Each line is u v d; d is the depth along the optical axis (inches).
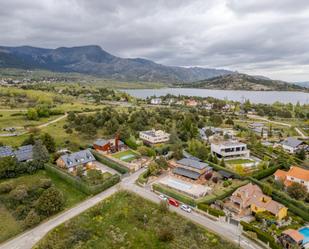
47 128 4990.2
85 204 2628.0
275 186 3046.3
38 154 3385.8
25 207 2469.2
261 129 6122.1
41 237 2103.8
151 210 2532.0
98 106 7721.5
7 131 4690.0
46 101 7460.6
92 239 2089.1
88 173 3034.0
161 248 2006.6
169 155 4042.8
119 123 5531.5
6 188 2716.5
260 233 2113.7
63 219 2354.8
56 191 2524.6
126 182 3176.7
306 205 2659.9
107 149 4195.4
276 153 4426.7
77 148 4160.9
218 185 3169.3
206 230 2247.8
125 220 2364.7
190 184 3125.0
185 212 2551.7
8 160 3097.9
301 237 2085.4
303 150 4311.0
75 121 5142.7
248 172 3545.8
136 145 4414.4
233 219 2365.9
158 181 3250.5
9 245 2004.2
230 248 2006.6
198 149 4072.3
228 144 4330.7
